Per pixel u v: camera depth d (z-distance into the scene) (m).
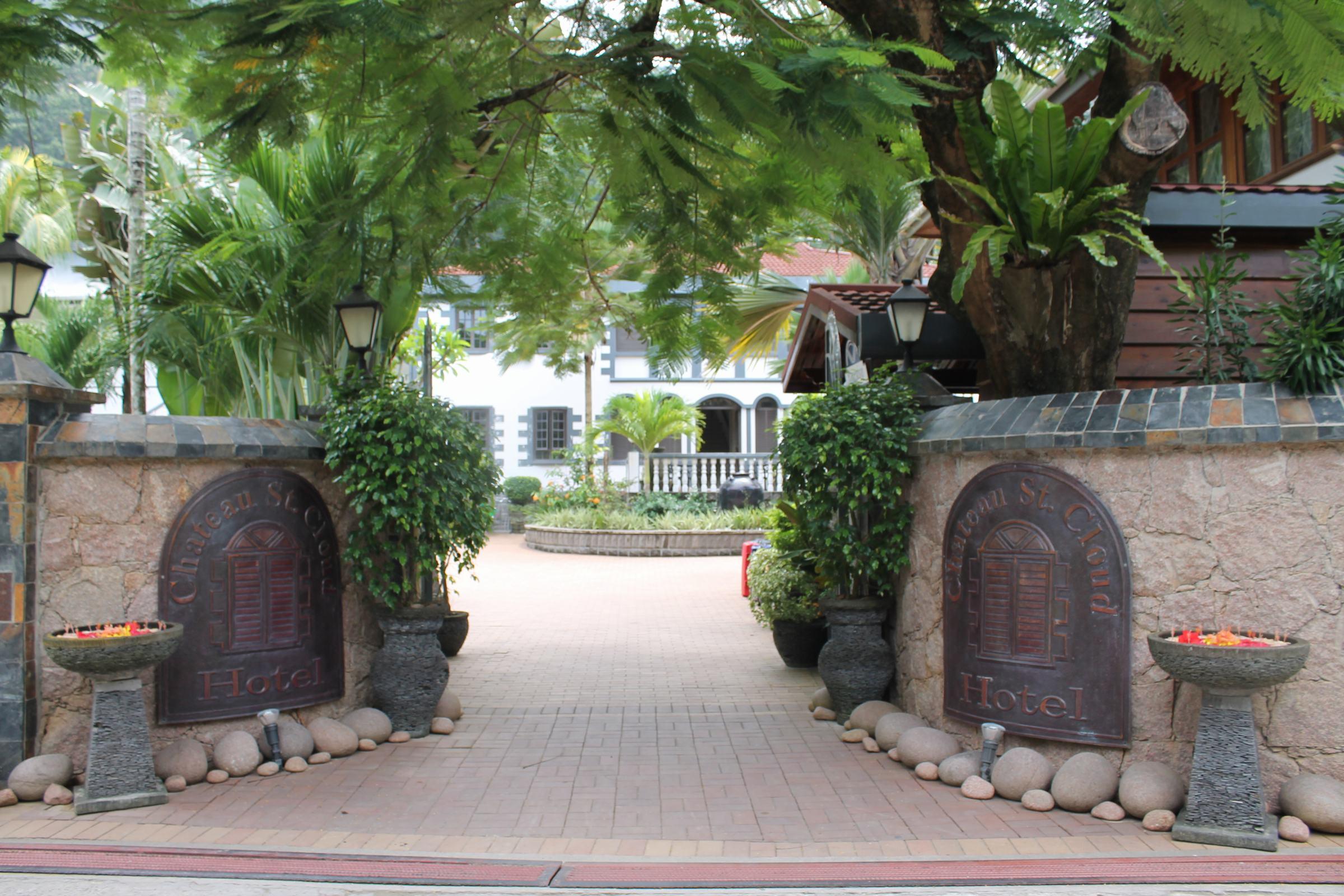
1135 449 5.07
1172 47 4.34
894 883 4.13
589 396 24.59
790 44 4.11
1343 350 4.71
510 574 16.42
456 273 7.34
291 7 3.70
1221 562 4.85
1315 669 4.66
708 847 4.58
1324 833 4.49
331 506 6.47
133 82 5.02
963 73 5.77
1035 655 5.32
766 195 5.86
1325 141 8.96
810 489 6.77
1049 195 5.51
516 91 5.38
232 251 6.38
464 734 6.64
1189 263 8.12
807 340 11.26
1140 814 4.74
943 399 6.62
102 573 5.55
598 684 8.25
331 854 4.48
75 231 13.70
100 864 4.34
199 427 5.85
